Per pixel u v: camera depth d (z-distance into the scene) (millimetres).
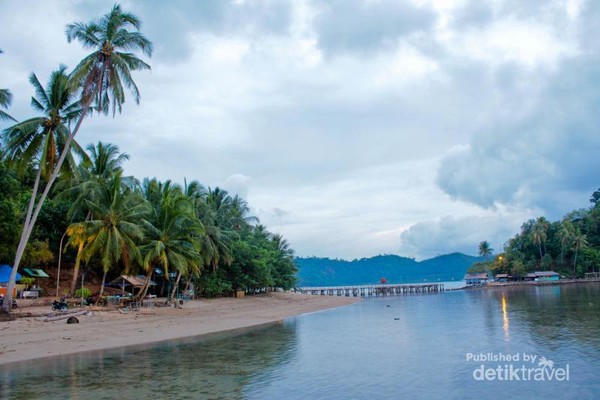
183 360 18484
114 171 46281
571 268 119062
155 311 37750
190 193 55312
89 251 36031
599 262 113188
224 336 26344
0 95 29438
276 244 85438
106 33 30969
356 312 46219
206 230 51406
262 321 35875
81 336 24188
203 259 51250
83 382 14609
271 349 21406
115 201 36688
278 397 12820
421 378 15000
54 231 43781
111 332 26172
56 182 46094
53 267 45625
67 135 31922
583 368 15805
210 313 40688
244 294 66312
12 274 29094
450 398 12656
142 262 37469
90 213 41031
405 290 113188
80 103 32781
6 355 19188
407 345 22172
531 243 124875
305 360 18453
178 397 12797
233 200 71812
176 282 47625
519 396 12742
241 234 67188
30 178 46969
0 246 34188
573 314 34094
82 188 39062
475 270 154375
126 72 30875
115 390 13578
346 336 26188
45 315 29531
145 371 16328
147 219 42156
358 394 13109
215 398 12711
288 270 80500
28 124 30000
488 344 21484
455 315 38500
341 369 16609
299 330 29469
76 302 37406
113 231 36406
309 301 68438
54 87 31406
